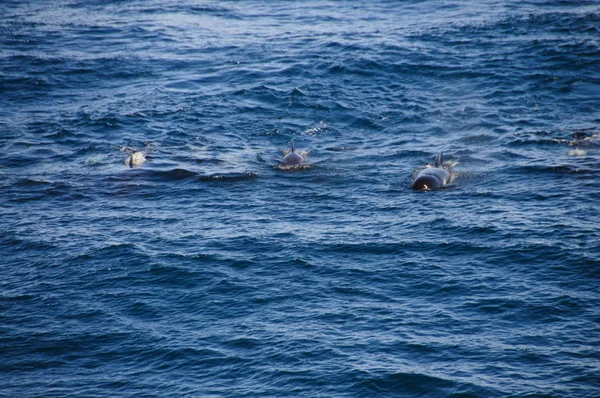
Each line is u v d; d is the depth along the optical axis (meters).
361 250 50.84
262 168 69.56
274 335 40.56
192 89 93.31
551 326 40.31
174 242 53.03
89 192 64.31
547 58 99.12
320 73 97.31
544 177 63.66
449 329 40.50
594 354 37.56
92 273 48.56
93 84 96.25
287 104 87.19
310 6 141.25
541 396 34.31
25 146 75.62
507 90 89.12
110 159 72.12
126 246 52.28
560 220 54.03
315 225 55.75
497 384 35.44
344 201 60.84
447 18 124.50
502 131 76.50
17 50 110.31
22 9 141.50
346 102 87.44
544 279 45.53
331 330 40.88
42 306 44.53
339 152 73.50
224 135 78.88
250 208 59.94
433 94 89.50
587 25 113.88
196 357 38.94
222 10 139.25
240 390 36.06
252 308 43.59
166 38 118.06
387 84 93.38
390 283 46.09
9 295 45.88
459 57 101.62
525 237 51.31
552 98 85.94
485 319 41.38
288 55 105.88
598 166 65.25
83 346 40.38
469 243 51.00
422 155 71.38
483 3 134.75
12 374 37.94
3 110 86.25
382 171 67.81
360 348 38.97
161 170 69.12
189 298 45.03
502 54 101.88
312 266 48.59
